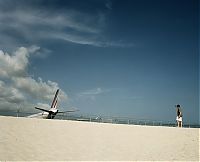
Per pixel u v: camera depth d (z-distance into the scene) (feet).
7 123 61.11
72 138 61.72
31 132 59.72
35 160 50.01
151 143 66.69
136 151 61.05
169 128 80.69
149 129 77.20
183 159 60.29
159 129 78.28
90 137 64.34
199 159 61.67
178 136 73.97
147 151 61.93
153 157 59.06
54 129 63.93
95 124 74.08
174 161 58.54
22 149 52.60
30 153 52.03
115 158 55.77
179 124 85.92
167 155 61.41
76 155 54.29
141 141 67.26
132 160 55.83
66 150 55.93
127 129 74.43
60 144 57.77
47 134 60.54
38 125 64.08
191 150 65.98
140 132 73.46
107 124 76.43
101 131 69.31
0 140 53.72
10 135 56.24
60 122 69.51
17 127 60.23
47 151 53.83
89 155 55.26
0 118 63.46
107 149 59.77
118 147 61.72
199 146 68.64
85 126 70.69
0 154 49.55
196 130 81.56
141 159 57.16
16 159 49.14
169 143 68.49
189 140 71.82
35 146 54.85
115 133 69.92
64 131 64.23
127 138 67.72
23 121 64.28
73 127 67.92
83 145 59.47
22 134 57.77
